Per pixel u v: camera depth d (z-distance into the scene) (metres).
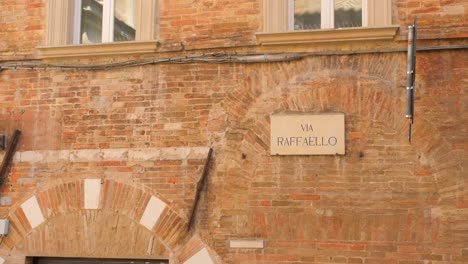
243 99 8.27
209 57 8.42
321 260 7.75
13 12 9.14
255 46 8.34
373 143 7.86
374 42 8.03
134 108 8.56
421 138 7.75
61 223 8.55
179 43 8.55
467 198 7.55
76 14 9.28
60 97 8.81
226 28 8.45
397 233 7.65
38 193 8.66
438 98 7.80
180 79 8.48
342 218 7.78
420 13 7.99
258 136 8.14
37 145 8.77
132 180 8.41
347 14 8.44
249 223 7.99
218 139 8.26
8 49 9.05
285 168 8.02
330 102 8.05
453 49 7.86
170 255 8.16
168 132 8.41
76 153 8.63
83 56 8.78
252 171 8.09
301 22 8.54
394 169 7.76
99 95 8.70
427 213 7.61
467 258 7.45
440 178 7.64
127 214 8.37
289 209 7.92
